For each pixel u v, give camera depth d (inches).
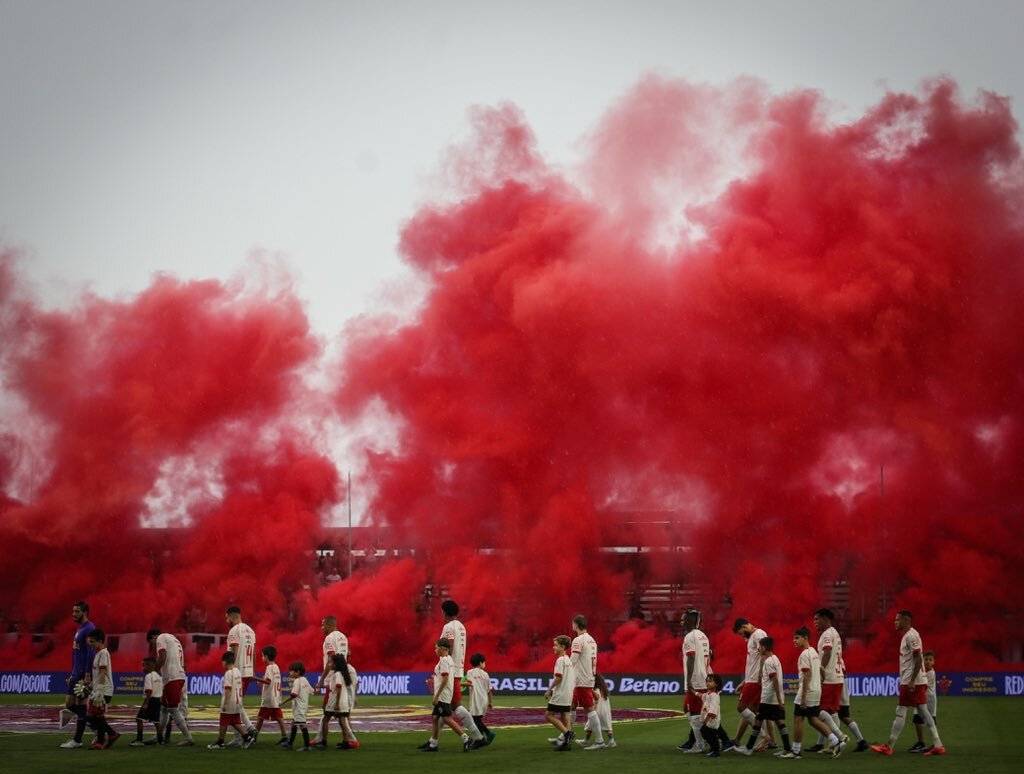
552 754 776.9
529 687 1565.0
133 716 1178.6
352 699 837.8
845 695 787.4
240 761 733.9
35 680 1600.6
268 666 844.6
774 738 877.2
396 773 666.2
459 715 816.3
